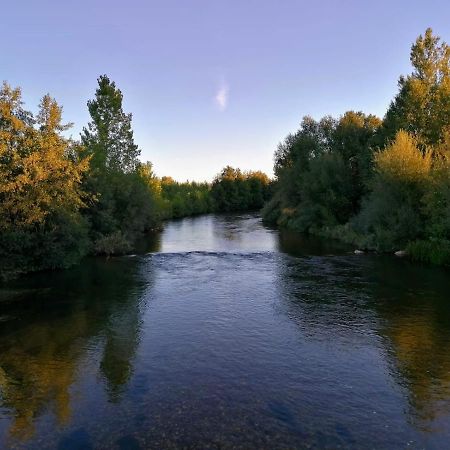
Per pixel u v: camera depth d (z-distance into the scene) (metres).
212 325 17.14
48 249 28.45
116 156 53.06
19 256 27.11
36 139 28.67
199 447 9.02
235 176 131.88
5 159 26.95
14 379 12.44
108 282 25.30
